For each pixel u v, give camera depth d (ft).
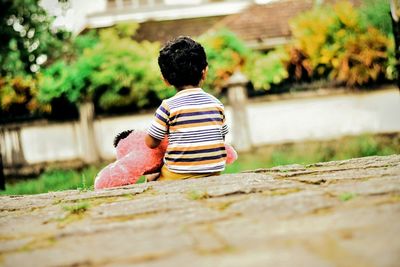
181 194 6.54
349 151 22.93
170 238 4.11
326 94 26.37
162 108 8.57
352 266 2.94
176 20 42.22
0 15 26.25
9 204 7.44
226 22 37.06
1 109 26.30
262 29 33.53
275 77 25.89
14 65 27.50
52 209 6.58
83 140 26.91
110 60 25.53
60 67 25.96
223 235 4.03
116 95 25.90
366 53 24.64
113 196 7.16
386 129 26.14
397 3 14.58
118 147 9.80
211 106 8.68
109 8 42.24
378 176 6.67
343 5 25.94
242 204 5.35
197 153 8.32
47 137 26.96
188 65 8.70
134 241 4.14
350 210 4.50
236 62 26.03
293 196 5.54
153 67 25.68
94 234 4.60
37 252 4.12
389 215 4.14
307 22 26.08
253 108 26.53
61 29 29.94
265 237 3.83
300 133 26.50
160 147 9.25
